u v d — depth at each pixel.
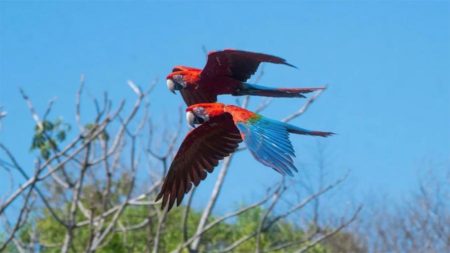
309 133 9.20
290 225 23.03
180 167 9.96
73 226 17.08
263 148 8.85
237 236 22.81
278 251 22.72
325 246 24.89
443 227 25.22
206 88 10.70
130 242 21.12
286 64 9.91
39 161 16.25
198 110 9.77
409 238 25.17
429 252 24.92
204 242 22.84
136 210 21.19
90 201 19.33
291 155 8.84
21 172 16.48
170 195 9.97
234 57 10.46
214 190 18.27
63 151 16.39
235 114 9.34
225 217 17.80
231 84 10.66
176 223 22.41
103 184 20.59
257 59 10.36
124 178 20.67
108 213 17.48
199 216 22.89
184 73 10.77
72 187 17.23
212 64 10.54
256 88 10.58
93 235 17.39
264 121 9.16
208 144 9.97
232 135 9.93
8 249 20.84
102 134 17.44
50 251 21.23
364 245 25.14
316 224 20.36
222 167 18.42
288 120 17.06
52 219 21.17
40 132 17.11
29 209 16.67
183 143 9.88
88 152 16.75
